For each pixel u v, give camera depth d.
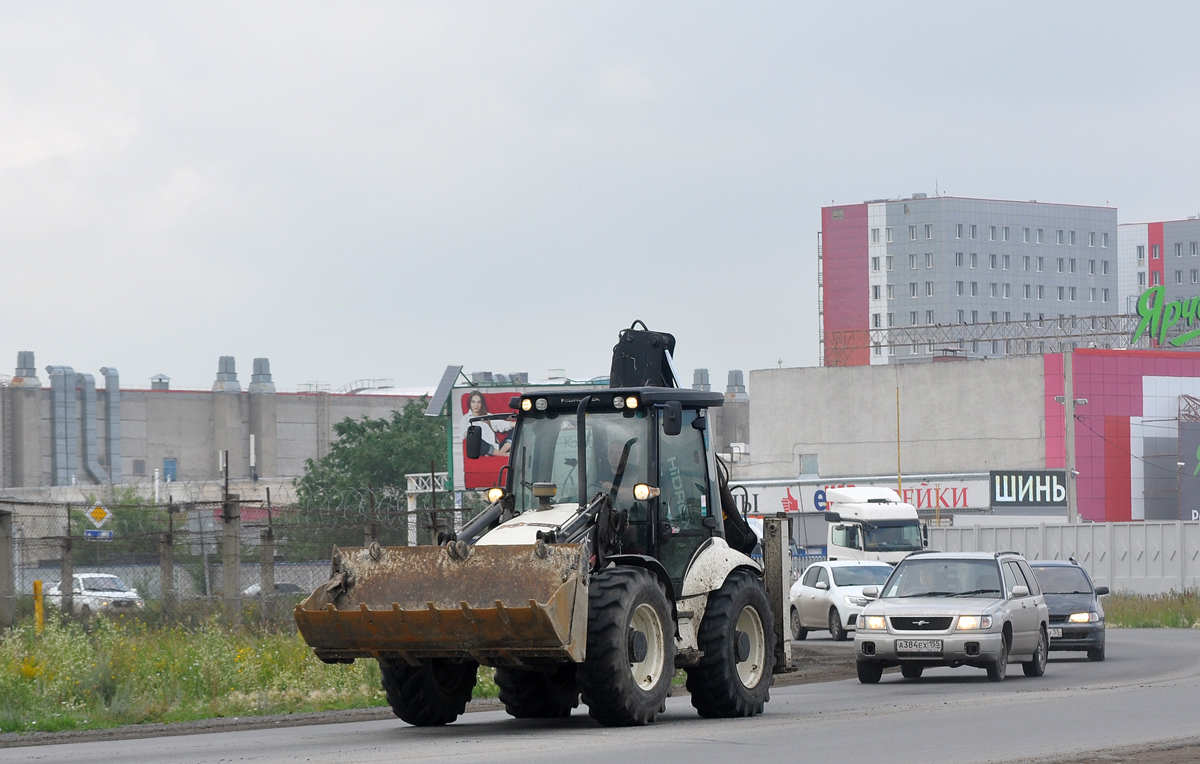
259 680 20.98
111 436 127.88
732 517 18.06
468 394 61.59
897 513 57.59
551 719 16.62
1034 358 104.50
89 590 38.78
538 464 16.23
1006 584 25.11
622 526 15.72
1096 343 122.25
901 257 195.50
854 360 194.25
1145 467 101.44
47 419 127.25
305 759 12.20
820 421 114.19
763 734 14.07
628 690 14.45
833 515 58.56
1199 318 118.94
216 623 27.20
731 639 16.14
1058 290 199.62
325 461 102.94
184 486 109.56
